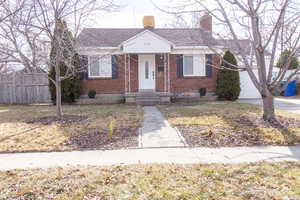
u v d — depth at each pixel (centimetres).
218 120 783
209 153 495
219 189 312
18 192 315
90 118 881
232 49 737
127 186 328
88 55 1270
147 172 383
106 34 1673
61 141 589
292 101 1436
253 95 1686
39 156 495
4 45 774
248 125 698
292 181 332
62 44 831
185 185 327
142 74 1532
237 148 525
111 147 548
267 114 739
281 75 710
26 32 732
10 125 783
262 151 499
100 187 327
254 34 694
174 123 760
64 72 1377
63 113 1019
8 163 454
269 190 306
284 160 436
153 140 593
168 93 1434
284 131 625
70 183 342
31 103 1603
